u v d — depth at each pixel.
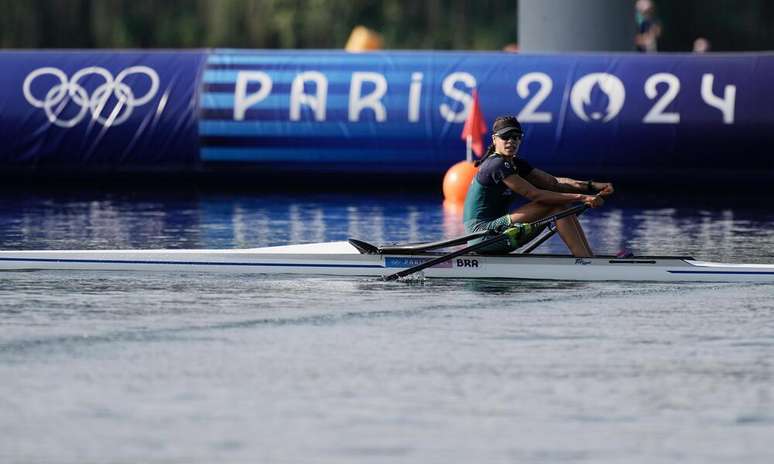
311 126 68.81
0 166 70.56
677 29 148.38
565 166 68.56
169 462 22.84
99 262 42.09
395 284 39.66
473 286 39.28
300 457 23.12
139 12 142.75
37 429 24.56
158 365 29.23
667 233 52.19
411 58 69.56
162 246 47.28
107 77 70.06
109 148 69.81
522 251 44.53
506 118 40.56
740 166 68.19
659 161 68.31
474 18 147.38
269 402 26.36
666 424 25.06
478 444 23.84
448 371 28.83
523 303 36.66
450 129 68.00
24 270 41.97
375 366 29.27
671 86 67.94
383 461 22.94
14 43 139.38
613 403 26.41
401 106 68.31
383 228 52.75
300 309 35.72
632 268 40.06
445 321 34.22
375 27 146.75
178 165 70.19
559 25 78.38
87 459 22.95
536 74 68.50
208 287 39.12
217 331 32.88
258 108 69.12
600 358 30.16
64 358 29.92
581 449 23.61
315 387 27.47
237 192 68.12
